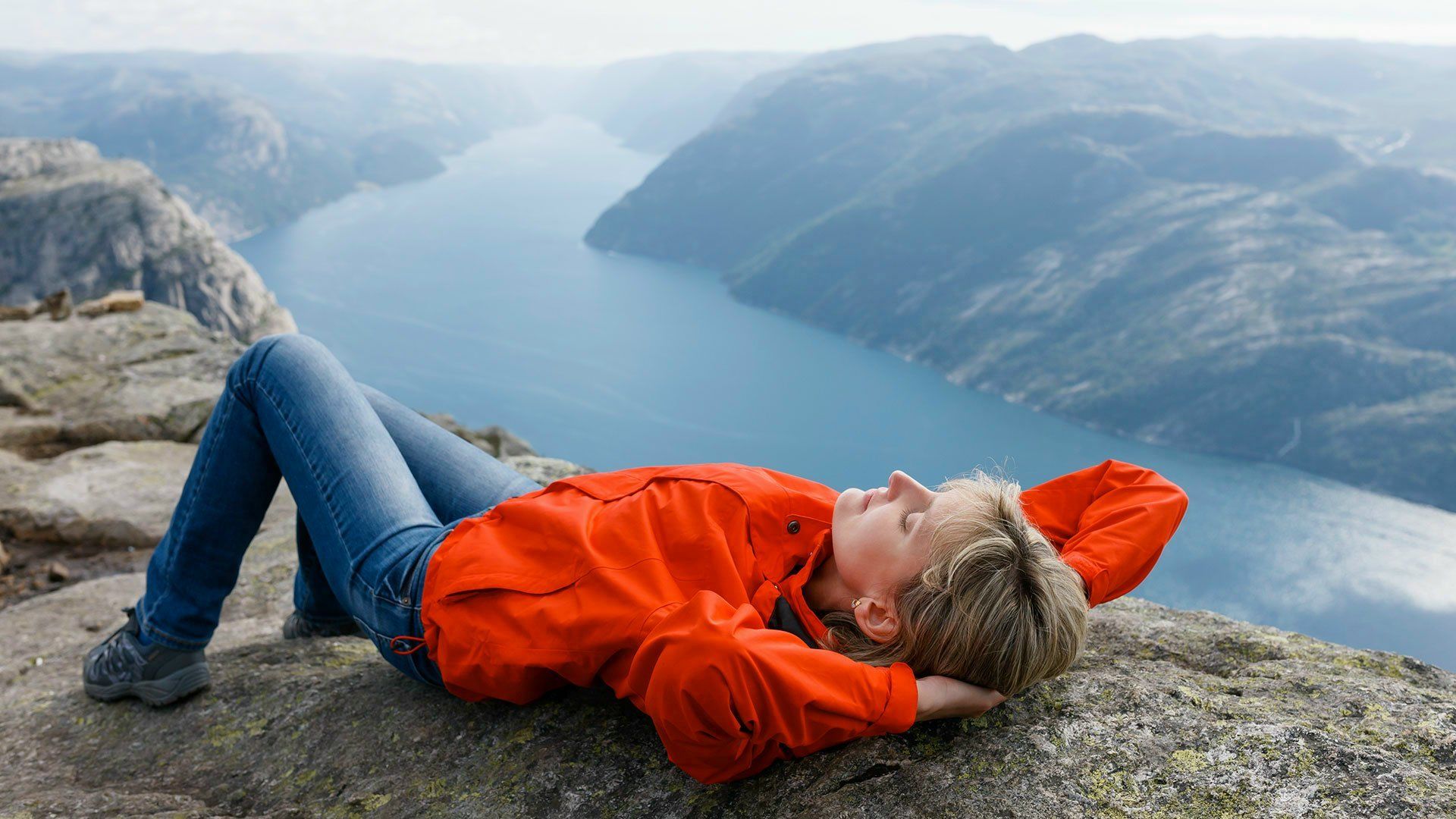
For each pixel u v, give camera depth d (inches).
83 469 273.9
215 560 111.0
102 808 92.6
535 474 232.7
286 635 139.6
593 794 82.7
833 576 86.3
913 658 77.9
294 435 101.1
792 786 78.0
